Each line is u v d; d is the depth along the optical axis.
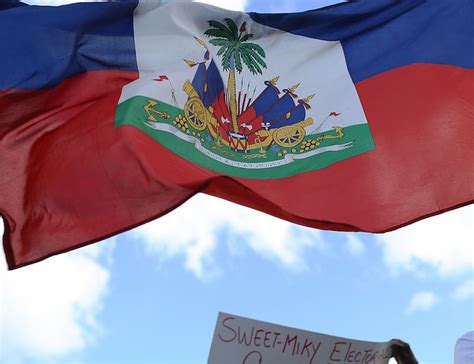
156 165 5.57
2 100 5.80
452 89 6.38
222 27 6.46
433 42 6.59
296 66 6.51
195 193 5.44
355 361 4.19
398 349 4.46
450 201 5.98
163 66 6.18
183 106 5.99
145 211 5.47
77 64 6.03
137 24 6.26
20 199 5.58
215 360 3.95
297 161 6.13
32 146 5.77
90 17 6.09
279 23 6.57
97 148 5.61
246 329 3.97
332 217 5.89
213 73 6.29
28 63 5.89
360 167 6.09
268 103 6.33
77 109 5.97
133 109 5.71
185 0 6.38
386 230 5.91
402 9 6.71
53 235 5.47
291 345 4.04
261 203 5.90
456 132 6.18
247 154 6.09
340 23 6.65
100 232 5.44
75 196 5.54
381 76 6.50
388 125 6.27
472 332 5.37
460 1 6.67
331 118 6.34
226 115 6.21
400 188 6.00
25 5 6.16
